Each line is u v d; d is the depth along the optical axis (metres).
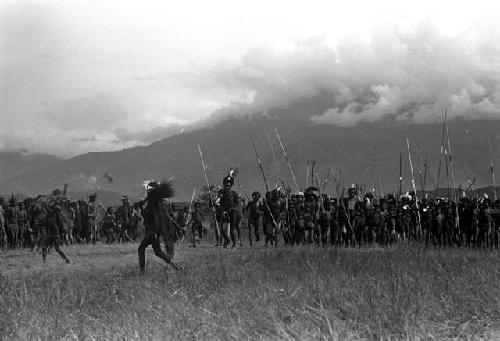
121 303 9.57
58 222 17.83
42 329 7.91
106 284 11.44
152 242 14.50
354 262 13.14
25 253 20.83
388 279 9.98
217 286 10.48
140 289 10.52
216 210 23.88
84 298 9.95
